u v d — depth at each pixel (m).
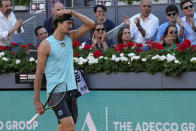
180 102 19.52
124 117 20.27
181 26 24.42
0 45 25.41
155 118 19.88
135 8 29.03
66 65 17.50
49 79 17.44
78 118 20.77
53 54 17.17
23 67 21.39
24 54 22.45
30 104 21.58
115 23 29.34
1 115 21.97
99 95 20.52
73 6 32.12
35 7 33.00
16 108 21.77
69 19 17.12
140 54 20.66
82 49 21.67
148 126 19.98
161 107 19.78
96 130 20.62
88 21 18.31
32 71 21.50
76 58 20.86
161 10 28.41
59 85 17.34
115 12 29.33
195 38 24.98
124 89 20.28
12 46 23.30
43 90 21.19
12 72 21.77
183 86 19.39
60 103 17.31
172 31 22.83
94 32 23.50
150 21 26.05
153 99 19.88
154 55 20.09
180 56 20.06
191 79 19.28
